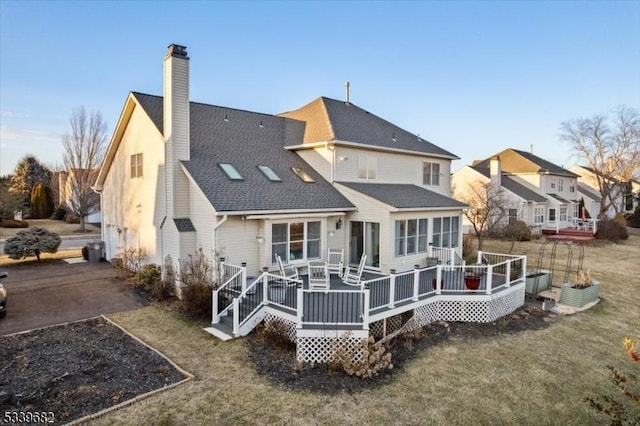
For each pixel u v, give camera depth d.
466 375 8.43
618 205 51.72
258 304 10.55
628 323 12.72
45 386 7.16
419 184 20.77
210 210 12.34
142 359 8.59
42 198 41.06
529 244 29.83
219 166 14.16
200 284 11.64
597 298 15.63
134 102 15.91
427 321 11.64
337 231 15.73
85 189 32.09
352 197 15.83
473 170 37.16
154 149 14.85
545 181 39.28
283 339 9.31
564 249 27.73
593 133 42.31
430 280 13.52
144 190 15.80
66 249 23.91
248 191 13.39
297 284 12.49
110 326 10.66
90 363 8.28
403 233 15.55
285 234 13.81
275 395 7.23
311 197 14.86
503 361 9.26
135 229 16.78
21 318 11.23
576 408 7.27
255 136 17.44
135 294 13.79
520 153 42.78
